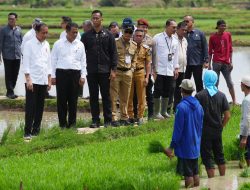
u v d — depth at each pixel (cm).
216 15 9525
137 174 1459
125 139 1955
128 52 2219
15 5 12412
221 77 3944
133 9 10938
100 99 2845
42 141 1903
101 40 2166
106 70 2184
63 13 9412
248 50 5722
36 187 1337
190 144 1492
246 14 9825
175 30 2328
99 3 13262
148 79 2284
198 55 2534
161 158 1672
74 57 2136
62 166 1534
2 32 2775
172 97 2397
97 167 1532
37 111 2080
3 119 2577
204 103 1595
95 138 2003
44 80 2058
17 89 3388
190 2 13412
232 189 1537
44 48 2055
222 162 1647
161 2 13488
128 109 2298
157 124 2200
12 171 1482
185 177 1517
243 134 1697
